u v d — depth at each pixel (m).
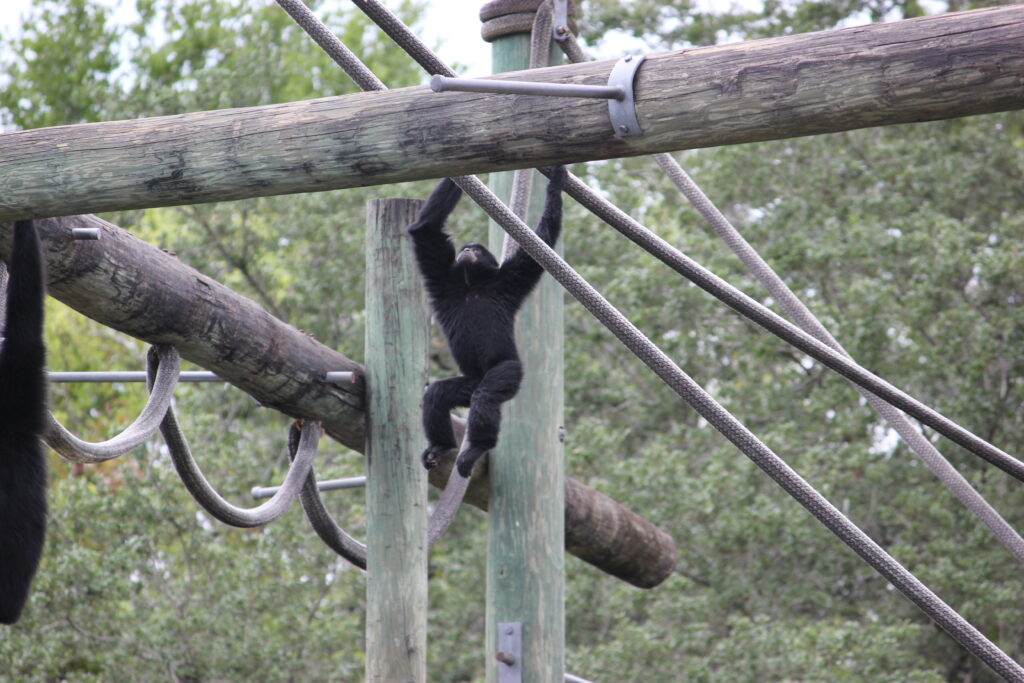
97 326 47.00
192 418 30.16
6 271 11.09
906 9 41.38
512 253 13.89
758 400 31.67
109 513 28.56
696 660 27.89
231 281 38.50
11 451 10.52
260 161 8.55
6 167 9.09
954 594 30.33
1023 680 10.10
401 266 14.66
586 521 17.56
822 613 32.09
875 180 33.88
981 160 34.75
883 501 33.06
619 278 30.55
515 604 15.28
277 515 13.76
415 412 14.57
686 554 30.69
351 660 29.80
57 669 27.64
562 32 13.91
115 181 8.90
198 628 28.12
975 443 10.36
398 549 14.28
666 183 35.44
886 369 31.69
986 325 30.34
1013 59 6.71
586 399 33.75
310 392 14.09
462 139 8.09
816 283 34.09
